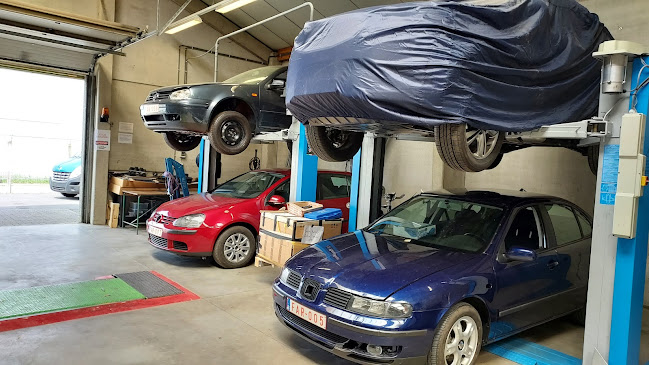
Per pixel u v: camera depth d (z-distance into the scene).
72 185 13.77
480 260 3.69
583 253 4.61
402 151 9.27
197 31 11.24
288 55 11.90
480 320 3.55
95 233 8.90
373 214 5.98
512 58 3.52
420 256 3.75
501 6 3.47
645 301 5.93
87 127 10.04
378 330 3.11
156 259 6.92
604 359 3.45
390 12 3.42
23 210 11.30
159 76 10.81
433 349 3.24
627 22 6.05
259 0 9.74
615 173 3.41
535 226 4.27
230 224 6.47
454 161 3.60
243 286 5.68
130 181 9.59
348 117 3.83
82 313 4.53
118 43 8.34
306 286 3.62
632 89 3.36
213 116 6.62
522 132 3.98
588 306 3.54
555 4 3.91
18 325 4.14
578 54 4.14
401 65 3.27
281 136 6.73
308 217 5.33
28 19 6.97
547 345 4.34
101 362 3.53
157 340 3.99
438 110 3.27
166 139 7.83
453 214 4.38
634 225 3.27
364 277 3.41
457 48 3.23
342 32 3.60
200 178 9.26
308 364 3.66
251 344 4.00
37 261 6.48
